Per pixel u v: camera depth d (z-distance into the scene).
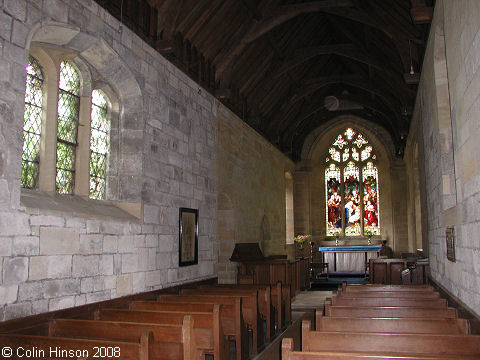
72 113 7.02
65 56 6.82
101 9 7.05
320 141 22.20
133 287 7.41
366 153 22.02
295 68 15.62
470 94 5.00
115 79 7.72
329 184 22.19
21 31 5.52
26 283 5.30
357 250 19.38
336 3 10.85
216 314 5.54
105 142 7.86
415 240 17.23
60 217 5.89
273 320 8.42
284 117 18.05
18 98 5.41
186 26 9.83
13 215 5.18
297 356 3.50
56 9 6.10
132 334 4.79
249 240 13.96
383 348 3.99
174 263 8.84
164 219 8.55
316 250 21.61
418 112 12.41
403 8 9.66
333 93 19.36
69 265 6.01
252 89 14.30
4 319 4.98
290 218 20.98
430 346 3.93
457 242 6.50
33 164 6.15
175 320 5.63
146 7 8.41
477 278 5.16
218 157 11.55
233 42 11.45
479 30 4.39
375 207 21.55
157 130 8.51
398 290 7.62
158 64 8.72
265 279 12.47
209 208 10.76
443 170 7.62
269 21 11.30
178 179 9.24
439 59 7.67
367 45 13.50
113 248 6.95
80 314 6.05
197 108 10.42
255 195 14.84
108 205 7.55
